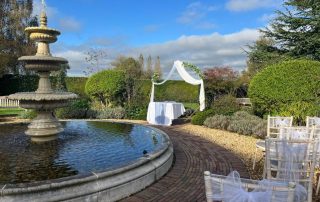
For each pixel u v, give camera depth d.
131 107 15.71
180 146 7.95
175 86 21.36
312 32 16.17
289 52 16.73
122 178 4.24
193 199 4.26
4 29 27.44
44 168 4.85
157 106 12.91
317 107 10.01
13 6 27.88
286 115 10.25
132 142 6.90
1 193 3.30
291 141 3.57
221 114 12.19
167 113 12.61
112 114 14.74
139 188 4.55
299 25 16.28
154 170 4.93
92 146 6.45
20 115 15.04
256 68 19.58
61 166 4.96
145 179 4.68
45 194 3.49
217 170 5.71
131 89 17.23
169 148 6.16
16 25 27.42
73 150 6.05
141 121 13.95
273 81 11.05
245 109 13.31
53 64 6.68
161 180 5.07
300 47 16.16
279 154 3.59
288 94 10.70
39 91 6.77
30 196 3.41
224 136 9.65
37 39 6.61
